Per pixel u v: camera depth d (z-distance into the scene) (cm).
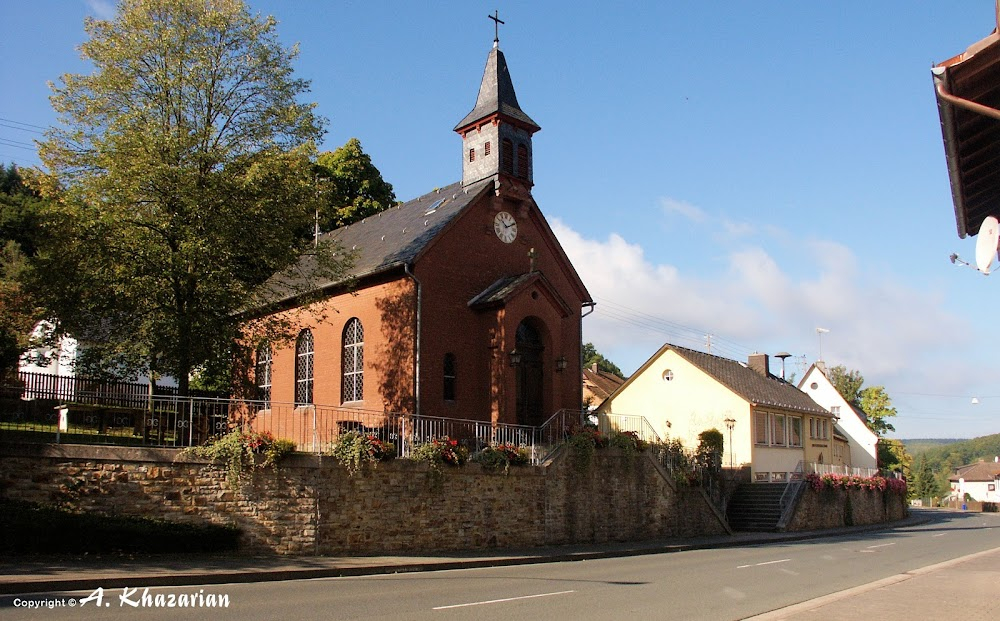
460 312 2753
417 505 2031
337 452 1891
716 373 4484
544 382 2847
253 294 2359
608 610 1182
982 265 904
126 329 2286
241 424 1903
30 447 1567
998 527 4225
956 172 976
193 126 2275
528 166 3052
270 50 2381
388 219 3388
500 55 3081
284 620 1027
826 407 6575
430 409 2608
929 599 1304
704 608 1222
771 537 3080
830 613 1161
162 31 2234
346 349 2911
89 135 2223
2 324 2259
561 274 3175
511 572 1733
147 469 1669
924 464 11462
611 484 2612
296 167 2262
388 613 1102
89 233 2066
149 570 1419
